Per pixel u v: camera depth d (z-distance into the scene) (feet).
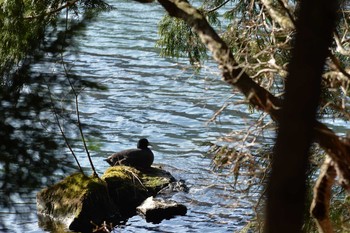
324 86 33.55
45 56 34.17
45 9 37.27
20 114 32.63
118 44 149.69
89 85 34.65
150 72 128.98
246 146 33.35
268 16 44.75
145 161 83.56
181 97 114.01
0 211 33.91
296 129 23.68
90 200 72.38
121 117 105.50
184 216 72.38
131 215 74.18
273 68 34.71
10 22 35.06
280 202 24.09
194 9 28.99
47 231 69.05
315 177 42.60
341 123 91.04
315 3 23.50
